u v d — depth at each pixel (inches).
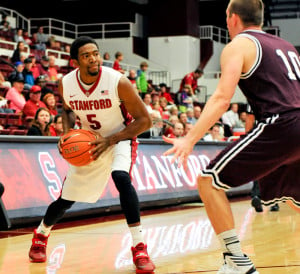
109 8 929.5
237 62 120.9
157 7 885.8
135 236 153.6
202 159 349.7
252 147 120.9
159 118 366.3
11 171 228.4
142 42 911.0
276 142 120.3
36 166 240.1
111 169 159.9
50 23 866.8
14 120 363.6
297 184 128.4
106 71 157.2
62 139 155.9
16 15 879.7
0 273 150.7
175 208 311.6
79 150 152.6
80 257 172.7
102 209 264.2
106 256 174.1
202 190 123.9
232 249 122.3
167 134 372.2
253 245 189.8
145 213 287.3
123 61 896.3
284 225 241.4
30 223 241.0
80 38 155.0
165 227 236.5
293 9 1075.9
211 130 413.4
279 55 125.4
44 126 287.3
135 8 923.4
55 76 592.4
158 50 885.8
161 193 304.3
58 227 235.9
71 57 156.0
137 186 288.4
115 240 203.5
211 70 931.3
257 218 267.0
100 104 158.6
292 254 173.3
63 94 163.2
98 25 920.3
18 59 576.7
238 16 131.5
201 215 279.1
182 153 116.3
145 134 310.5
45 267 158.2
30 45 676.7
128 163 159.9
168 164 317.7
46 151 247.4
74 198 164.2
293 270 149.9
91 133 157.2
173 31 879.1
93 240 203.3
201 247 188.5
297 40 1068.5
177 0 874.1
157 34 886.4
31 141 241.1
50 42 732.0
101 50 908.6
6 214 215.9
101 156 161.6
